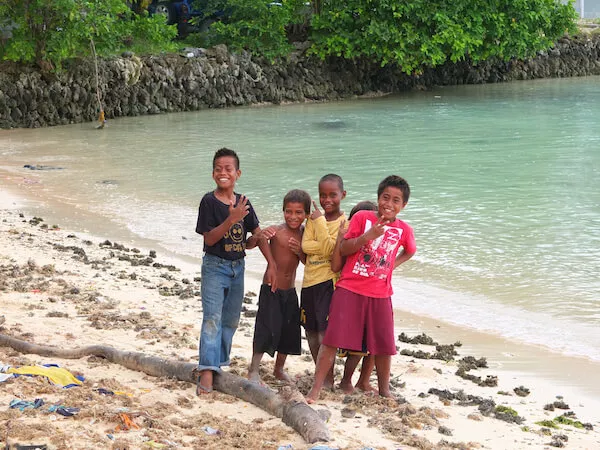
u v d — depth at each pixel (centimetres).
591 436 561
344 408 568
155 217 1398
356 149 2147
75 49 2792
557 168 1836
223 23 3581
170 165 1919
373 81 3781
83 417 500
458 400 623
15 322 752
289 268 605
